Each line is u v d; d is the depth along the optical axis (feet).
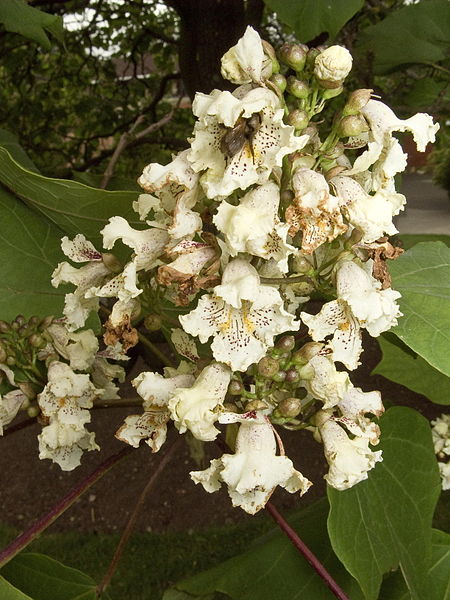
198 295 1.08
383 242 0.77
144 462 3.33
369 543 0.94
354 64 1.73
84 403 0.96
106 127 3.56
